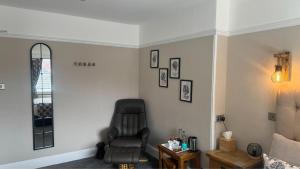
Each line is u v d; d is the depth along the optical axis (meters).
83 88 3.81
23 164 3.35
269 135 2.40
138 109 3.99
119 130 3.89
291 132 2.05
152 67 3.95
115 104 4.16
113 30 4.03
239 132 2.74
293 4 2.17
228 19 2.84
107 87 4.06
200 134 2.98
